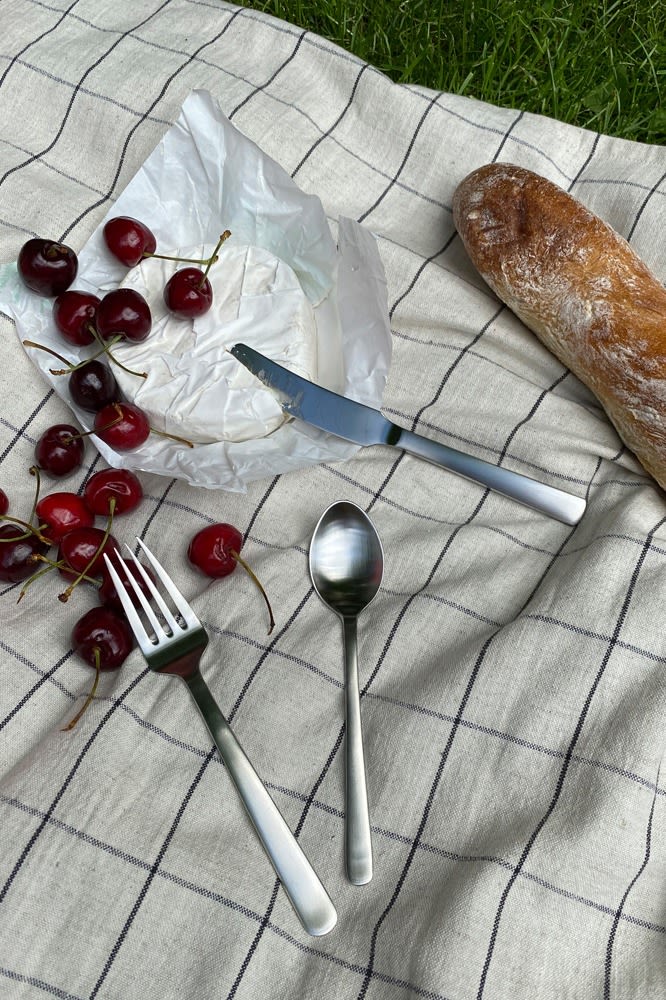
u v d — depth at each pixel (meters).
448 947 0.35
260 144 0.61
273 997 0.36
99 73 0.61
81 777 0.40
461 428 0.51
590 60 0.77
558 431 0.50
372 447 0.50
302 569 0.46
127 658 0.43
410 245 0.60
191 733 0.41
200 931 0.37
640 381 0.47
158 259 0.54
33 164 0.60
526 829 0.38
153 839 0.38
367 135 0.62
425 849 0.38
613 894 0.37
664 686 0.41
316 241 0.55
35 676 0.44
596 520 0.47
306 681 0.42
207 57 0.63
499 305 0.56
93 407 0.50
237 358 0.51
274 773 0.40
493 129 0.61
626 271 0.50
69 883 0.38
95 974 0.36
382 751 0.40
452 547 0.46
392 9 0.79
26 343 0.51
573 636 0.42
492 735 0.40
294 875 0.37
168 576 0.45
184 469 0.49
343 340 0.54
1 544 0.45
